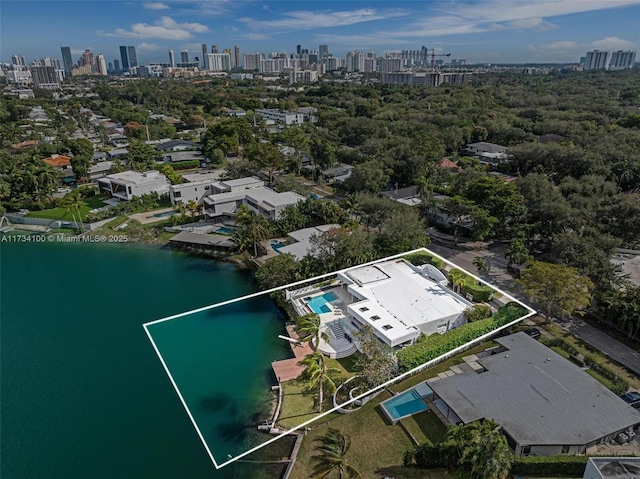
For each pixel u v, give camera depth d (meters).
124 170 118.81
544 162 105.75
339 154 131.25
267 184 109.50
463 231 78.62
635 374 43.62
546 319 51.91
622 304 48.53
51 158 128.25
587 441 34.00
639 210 66.81
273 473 35.38
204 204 92.00
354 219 80.94
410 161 104.56
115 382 46.50
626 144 113.19
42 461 37.25
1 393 45.00
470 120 157.50
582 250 56.94
